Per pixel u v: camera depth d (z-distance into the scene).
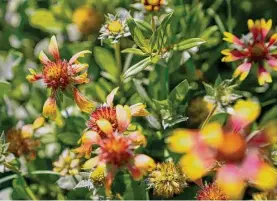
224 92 0.43
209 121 0.44
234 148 0.39
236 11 0.55
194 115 0.50
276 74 0.51
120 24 0.45
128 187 0.46
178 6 0.50
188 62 0.51
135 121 0.50
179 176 0.43
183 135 0.39
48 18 0.55
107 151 0.39
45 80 0.43
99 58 0.50
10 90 0.51
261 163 0.38
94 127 0.41
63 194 0.50
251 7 0.55
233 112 0.43
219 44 0.53
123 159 0.39
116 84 0.51
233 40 0.45
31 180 0.51
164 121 0.47
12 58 0.53
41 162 0.50
